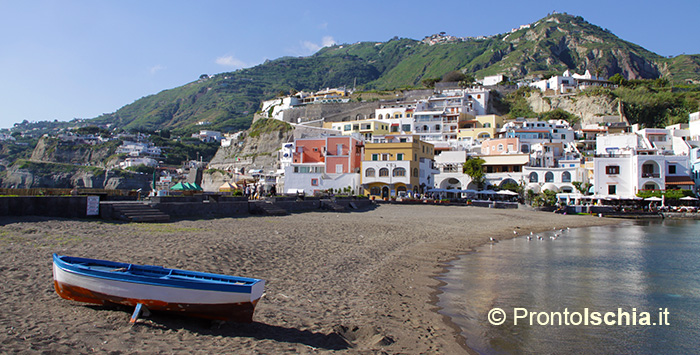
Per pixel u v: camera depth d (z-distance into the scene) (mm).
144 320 10539
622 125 105000
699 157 77250
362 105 142500
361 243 26391
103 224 24828
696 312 15055
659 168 73812
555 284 18516
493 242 31781
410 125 120938
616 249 30156
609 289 18078
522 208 65250
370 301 14352
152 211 29516
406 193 72750
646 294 17516
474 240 32062
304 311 12609
